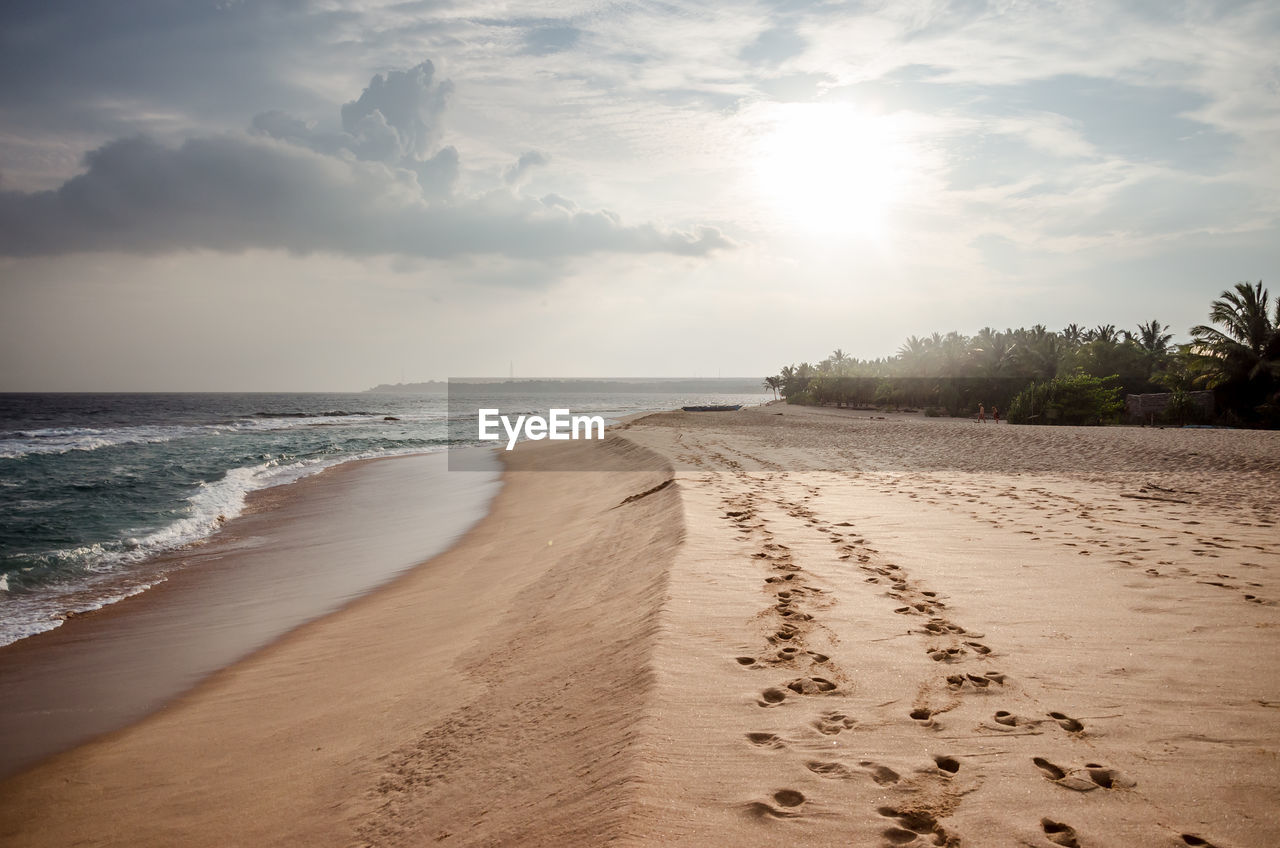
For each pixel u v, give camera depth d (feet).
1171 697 13.52
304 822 13.65
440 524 52.54
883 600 20.27
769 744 11.88
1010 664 15.37
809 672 15.06
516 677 18.31
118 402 495.41
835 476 53.98
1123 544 27.78
